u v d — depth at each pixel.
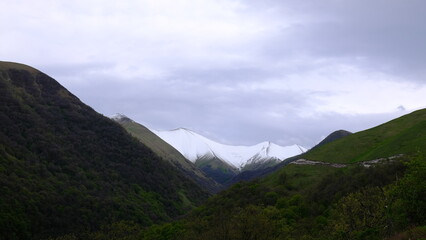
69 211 138.75
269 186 109.69
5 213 118.25
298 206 81.25
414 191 38.84
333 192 82.06
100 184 174.50
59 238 119.75
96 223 140.62
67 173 169.38
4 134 164.50
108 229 136.25
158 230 108.12
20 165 151.12
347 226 44.09
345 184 81.06
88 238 128.12
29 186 140.12
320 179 100.38
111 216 149.12
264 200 96.31
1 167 139.12
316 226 66.12
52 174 162.00
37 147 171.38
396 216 40.19
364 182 77.12
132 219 154.50
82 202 148.38
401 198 40.06
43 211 131.88
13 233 114.94
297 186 102.75
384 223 42.00
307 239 55.06
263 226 44.44
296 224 70.81
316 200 84.19
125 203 164.25
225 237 43.91
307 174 109.50
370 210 44.31
